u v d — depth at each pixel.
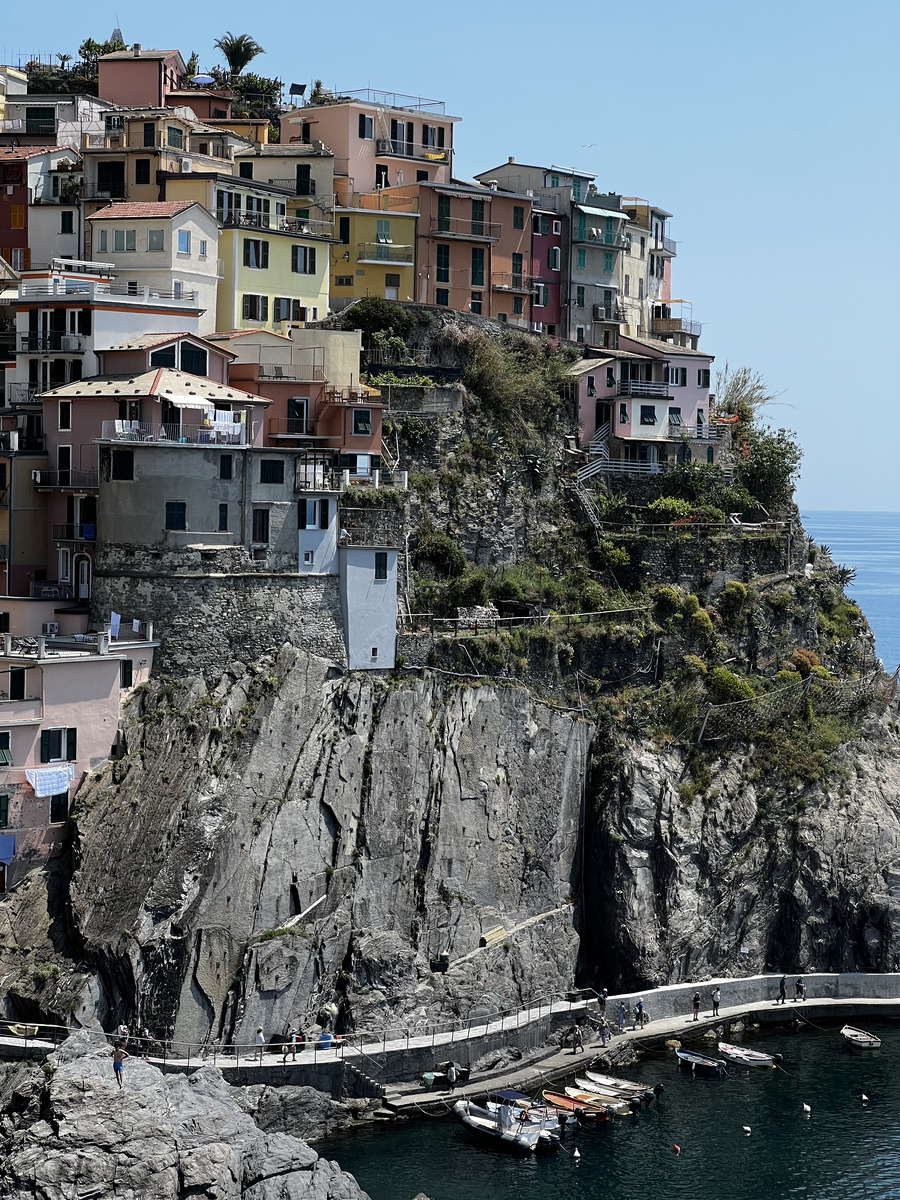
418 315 122.31
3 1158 74.19
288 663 98.00
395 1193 82.88
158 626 96.75
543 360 128.50
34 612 98.56
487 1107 90.50
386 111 137.75
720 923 110.69
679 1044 103.75
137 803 92.31
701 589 124.12
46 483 101.69
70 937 90.31
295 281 123.50
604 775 111.31
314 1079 89.19
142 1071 79.88
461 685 104.81
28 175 124.38
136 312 107.25
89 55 159.62
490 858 104.00
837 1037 106.50
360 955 95.62
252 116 152.88
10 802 90.50
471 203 134.00
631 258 151.25
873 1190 86.12
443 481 114.50
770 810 114.19
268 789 95.06
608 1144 89.62
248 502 98.31
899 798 118.75
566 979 106.19
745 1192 85.00
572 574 120.62
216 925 91.06
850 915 113.81
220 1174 75.69
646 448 132.25
